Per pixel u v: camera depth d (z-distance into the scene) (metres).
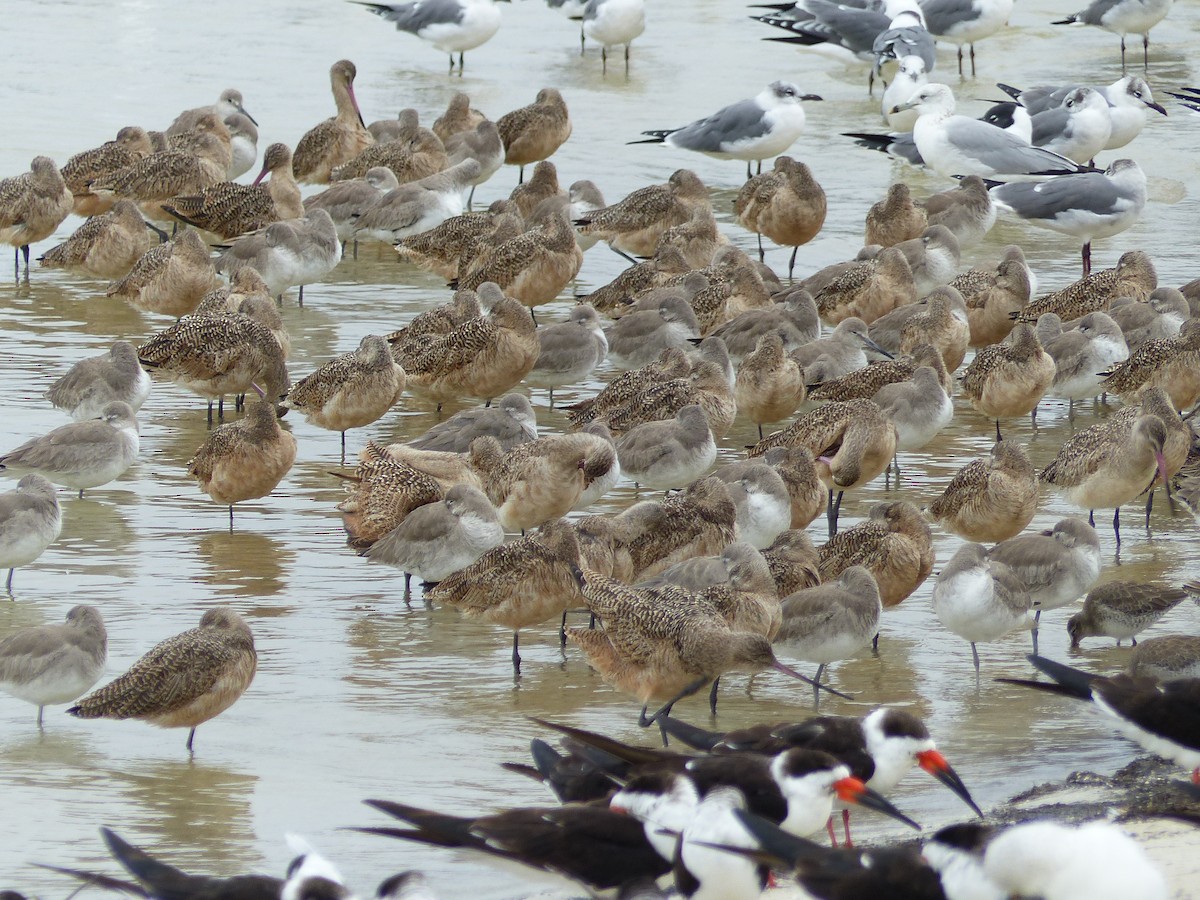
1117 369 20.98
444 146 31.62
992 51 40.28
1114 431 17.52
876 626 14.21
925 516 17.44
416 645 15.22
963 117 29.89
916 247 25.06
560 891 10.98
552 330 21.98
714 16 45.28
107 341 23.77
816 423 18.45
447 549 15.89
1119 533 17.77
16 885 10.89
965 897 8.69
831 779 10.12
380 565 16.23
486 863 10.02
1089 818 11.27
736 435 21.41
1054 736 13.32
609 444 17.33
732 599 13.88
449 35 38.28
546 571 14.43
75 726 13.62
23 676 13.26
